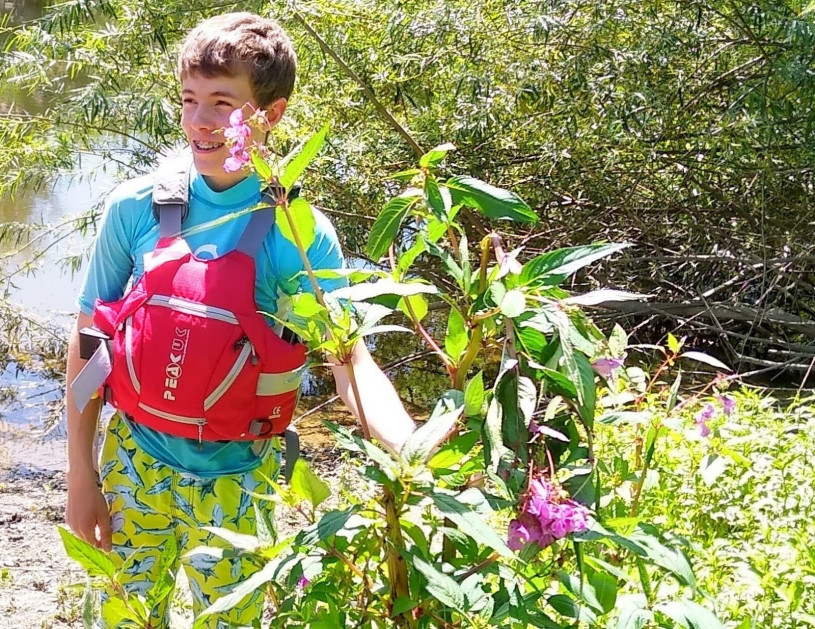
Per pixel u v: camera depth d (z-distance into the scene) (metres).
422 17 5.41
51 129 5.99
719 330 5.62
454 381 1.43
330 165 5.56
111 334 1.94
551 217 6.31
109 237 2.00
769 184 5.79
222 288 1.84
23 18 9.74
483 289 1.40
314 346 1.42
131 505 1.99
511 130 5.66
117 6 5.93
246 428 1.91
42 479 4.46
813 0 4.71
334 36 5.75
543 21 5.01
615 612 1.77
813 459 2.78
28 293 6.82
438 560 1.47
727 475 2.54
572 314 1.32
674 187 6.14
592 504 1.32
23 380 5.80
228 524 1.96
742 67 5.42
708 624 1.30
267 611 2.84
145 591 1.99
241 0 5.93
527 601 1.35
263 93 1.93
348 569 1.46
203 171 1.91
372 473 1.27
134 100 5.62
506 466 1.28
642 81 5.33
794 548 2.14
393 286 1.35
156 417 1.90
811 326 5.61
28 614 3.16
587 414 1.25
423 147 5.68
